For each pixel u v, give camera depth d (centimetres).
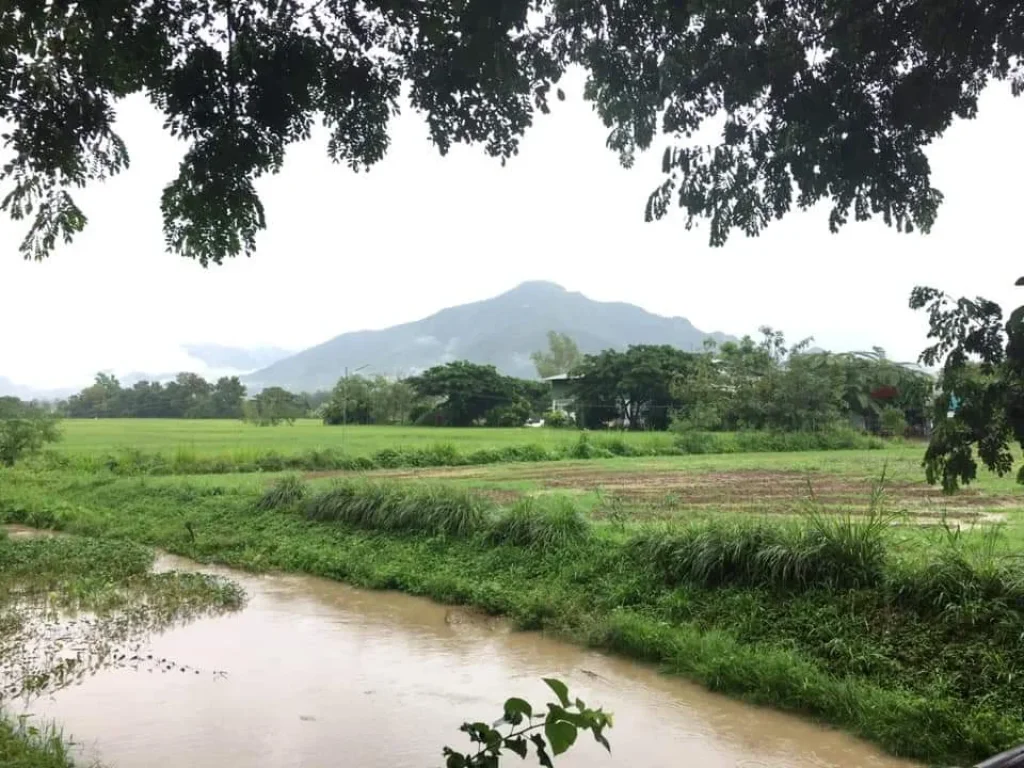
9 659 850
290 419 7488
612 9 532
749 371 4797
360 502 1491
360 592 1189
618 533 1187
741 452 3850
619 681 788
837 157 509
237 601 1122
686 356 6869
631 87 562
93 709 703
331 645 913
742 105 526
